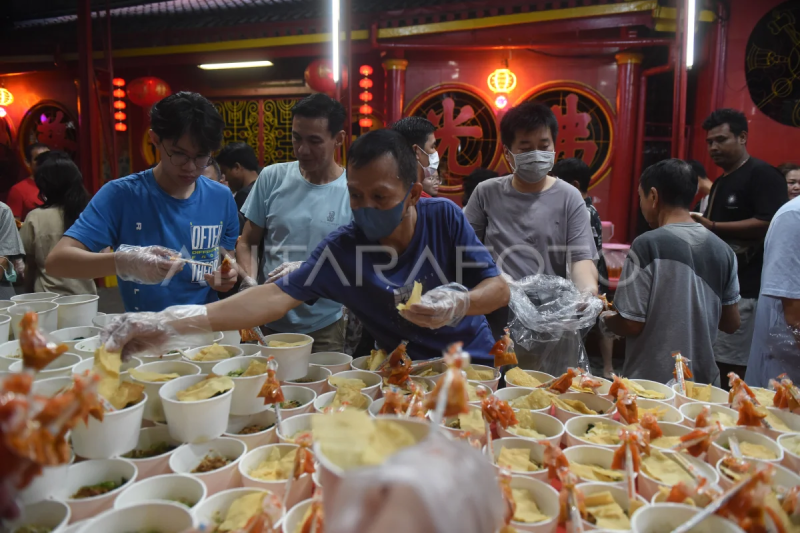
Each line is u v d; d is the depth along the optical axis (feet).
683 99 16.39
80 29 22.03
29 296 7.55
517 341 8.52
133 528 3.17
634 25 19.80
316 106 8.13
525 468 4.05
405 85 23.29
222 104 28.25
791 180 14.42
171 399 4.23
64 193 11.22
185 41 26.07
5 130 31.86
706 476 3.89
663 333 7.49
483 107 22.81
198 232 7.55
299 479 3.71
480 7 20.84
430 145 9.45
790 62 19.01
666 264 7.44
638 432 4.03
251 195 9.36
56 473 3.45
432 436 2.12
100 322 6.68
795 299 6.75
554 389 5.58
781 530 3.01
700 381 7.52
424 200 6.06
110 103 23.68
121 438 3.92
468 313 5.52
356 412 2.50
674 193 7.80
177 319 4.94
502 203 9.23
